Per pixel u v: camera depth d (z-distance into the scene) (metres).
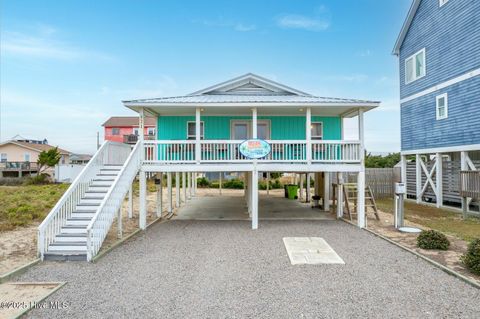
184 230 10.57
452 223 11.25
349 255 7.36
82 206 8.66
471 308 4.55
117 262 6.96
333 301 4.82
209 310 4.55
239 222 12.08
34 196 19.28
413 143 16.98
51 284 5.63
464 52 13.02
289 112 12.96
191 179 22.83
